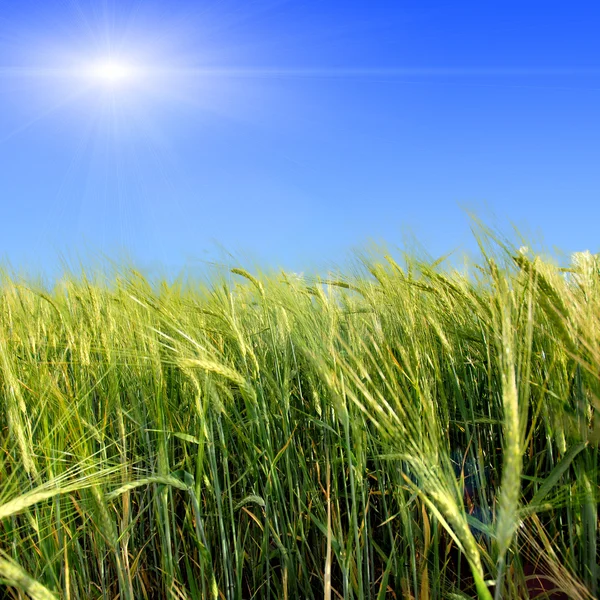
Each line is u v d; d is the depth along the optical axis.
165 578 0.54
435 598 0.49
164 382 0.57
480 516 0.59
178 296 0.75
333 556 0.60
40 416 0.52
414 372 0.57
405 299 0.66
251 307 0.86
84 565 0.56
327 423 0.63
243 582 0.62
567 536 0.55
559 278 0.54
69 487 0.42
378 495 0.65
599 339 0.45
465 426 0.63
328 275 0.82
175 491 0.64
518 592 0.48
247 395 0.56
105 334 0.63
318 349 0.54
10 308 0.82
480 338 0.68
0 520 0.48
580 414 0.48
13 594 0.47
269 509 0.59
